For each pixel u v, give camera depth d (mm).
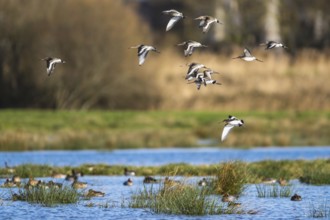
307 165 29672
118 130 45281
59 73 56031
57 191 21938
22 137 38844
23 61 57156
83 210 20531
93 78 56344
